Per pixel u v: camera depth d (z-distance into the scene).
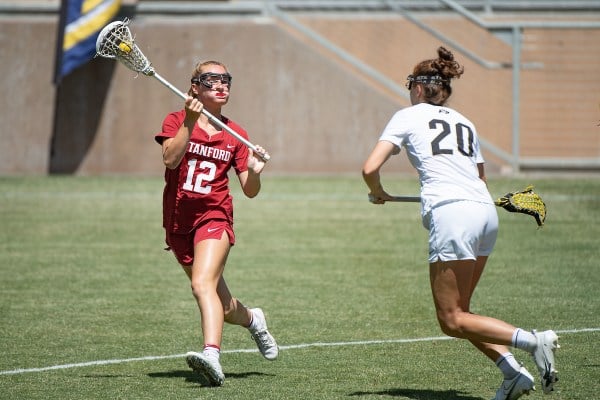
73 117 63.38
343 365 19.42
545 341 15.41
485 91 62.75
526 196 17.00
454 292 16.00
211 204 18.50
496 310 24.59
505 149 62.75
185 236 18.61
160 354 20.44
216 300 17.75
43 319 23.88
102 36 17.42
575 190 52.12
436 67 17.05
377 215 43.94
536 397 16.88
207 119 18.69
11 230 39.56
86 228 40.09
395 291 27.48
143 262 32.53
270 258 33.31
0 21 63.66
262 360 19.95
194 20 63.22
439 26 64.62
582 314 24.08
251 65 62.97
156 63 63.00
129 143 63.41
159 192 53.00
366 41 65.12
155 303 25.92
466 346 20.95
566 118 63.25
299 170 62.91
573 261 31.89
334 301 26.09
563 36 63.00
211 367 17.08
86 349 20.83
